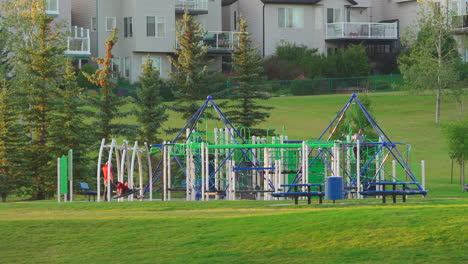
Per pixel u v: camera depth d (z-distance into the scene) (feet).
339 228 199.93
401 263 170.71
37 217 242.17
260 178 408.67
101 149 346.54
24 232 208.33
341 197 283.59
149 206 280.31
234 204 286.25
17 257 184.24
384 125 650.84
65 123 432.25
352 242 187.62
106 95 476.54
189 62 527.40
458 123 437.99
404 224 201.05
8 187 409.69
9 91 448.24
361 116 487.20
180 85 528.22
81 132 438.40
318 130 615.16
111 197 366.63
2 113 416.26
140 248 190.49
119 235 203.72
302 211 235.81
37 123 436.35
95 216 241.55
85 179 435.12
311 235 195.00
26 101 437.17
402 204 273.75
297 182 378.94
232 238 196.03
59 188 343.46
